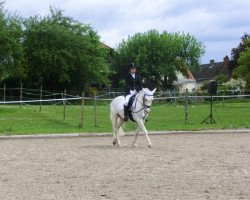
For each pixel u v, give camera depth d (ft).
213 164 51.13
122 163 52.08
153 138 82.28
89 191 37.29
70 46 251.60
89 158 56.39
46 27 248.52
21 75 207.51
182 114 140.46
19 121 114.11
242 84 264.31
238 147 67.72
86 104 205.26
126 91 71.41
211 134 89.15
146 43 331.98
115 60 335.26
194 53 345.31
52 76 251.80
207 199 34.55
